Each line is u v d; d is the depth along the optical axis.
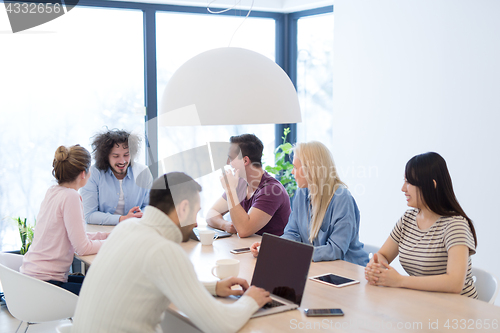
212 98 1.59
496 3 2.75
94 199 2.81
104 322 1.29
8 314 3.11
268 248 1.68
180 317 1.50
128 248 1.30
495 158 2.79
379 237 3.54
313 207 2.25
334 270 1.95
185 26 4.01
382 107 3.47
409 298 1.60
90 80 3.67
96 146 2.75
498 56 2.76
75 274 2.49
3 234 3.44
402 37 3.31
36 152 3.52
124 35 3.78
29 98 3.47
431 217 1.90
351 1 3.69
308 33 4.33
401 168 3.34
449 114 3.04
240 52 1.69
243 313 1.37
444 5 3.03
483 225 2.89
